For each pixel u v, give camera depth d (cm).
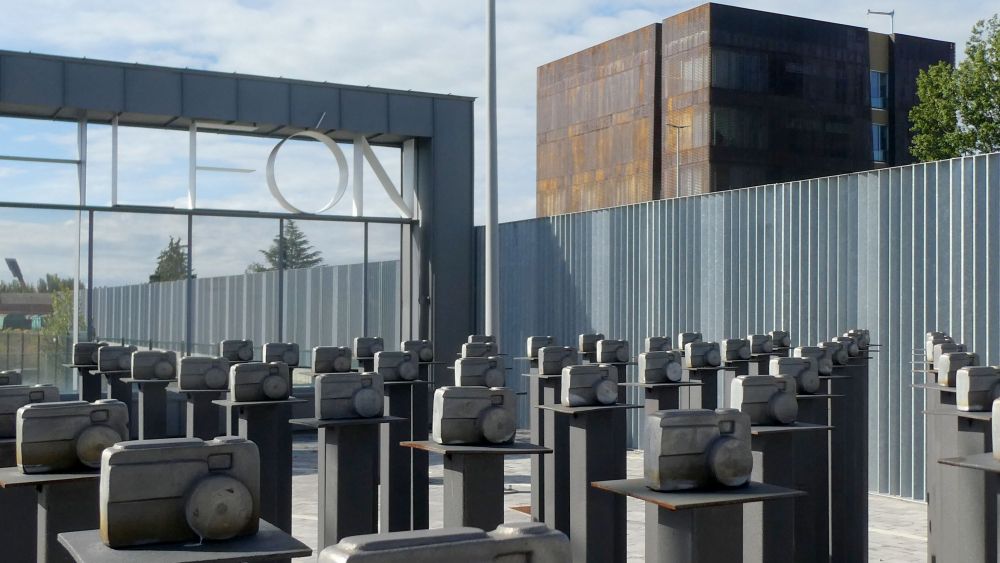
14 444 555
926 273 1264
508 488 1294
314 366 984
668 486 395
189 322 1798
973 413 625
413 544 223
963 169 1223
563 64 5612
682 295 1623
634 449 1692
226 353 1202
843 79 4978
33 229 1691
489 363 818
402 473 930
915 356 1274
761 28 4756
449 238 1991
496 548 227
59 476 429
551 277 1889
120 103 1716
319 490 742
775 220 1473
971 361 752
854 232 1362
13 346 1670
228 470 314
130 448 304
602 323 1773
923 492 1257
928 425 848
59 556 440
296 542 309
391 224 1989
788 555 552
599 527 677
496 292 1545
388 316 1988
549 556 232
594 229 1798
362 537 223
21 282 1680
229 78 1798
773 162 4769
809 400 721
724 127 4659
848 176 1370
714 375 1046
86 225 1727
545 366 896
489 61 1545
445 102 1984
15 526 522
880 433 1313
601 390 671
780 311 1461
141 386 1141
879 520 1138
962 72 4044
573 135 5525
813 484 725
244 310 1847
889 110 5175
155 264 1775
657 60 4925
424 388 1035
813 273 1415
